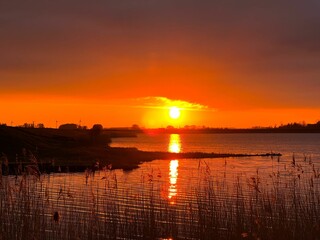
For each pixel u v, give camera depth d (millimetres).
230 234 14117
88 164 49812
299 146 142875
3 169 24734
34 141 72562
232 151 109188
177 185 27812
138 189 24250
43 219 13852
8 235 12852
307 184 19875
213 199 17172
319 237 13859
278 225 14125
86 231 14406
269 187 19984
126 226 14617
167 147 139250
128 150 81625
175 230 14445
